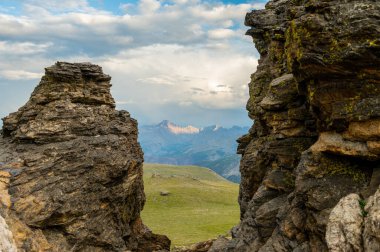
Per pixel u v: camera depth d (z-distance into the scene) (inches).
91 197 1971.0
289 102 1622.8
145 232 2573.8
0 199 1660.9
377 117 1085.1
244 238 1689.2
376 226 917.8
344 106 1149.7
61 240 1804.9
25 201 1724.9
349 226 994.1
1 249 1382.9
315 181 1247.5
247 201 2231.8
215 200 7214.6
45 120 2037.4
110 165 2063.2
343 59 1103.6
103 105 2309.3
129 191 2330.2
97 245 1972.2
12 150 1936.5
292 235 1322.6
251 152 2290.8
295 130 1644.9
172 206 6565.0
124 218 2303.2
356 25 1088.2
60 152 1945.1
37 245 1664.6
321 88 1189.7
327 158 1264.8
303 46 1183.6
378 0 1099.9
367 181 1164.5
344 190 1178.6
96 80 2310.5
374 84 1103.6
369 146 1117.1
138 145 2544.3
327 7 1155.9
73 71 2197.3
